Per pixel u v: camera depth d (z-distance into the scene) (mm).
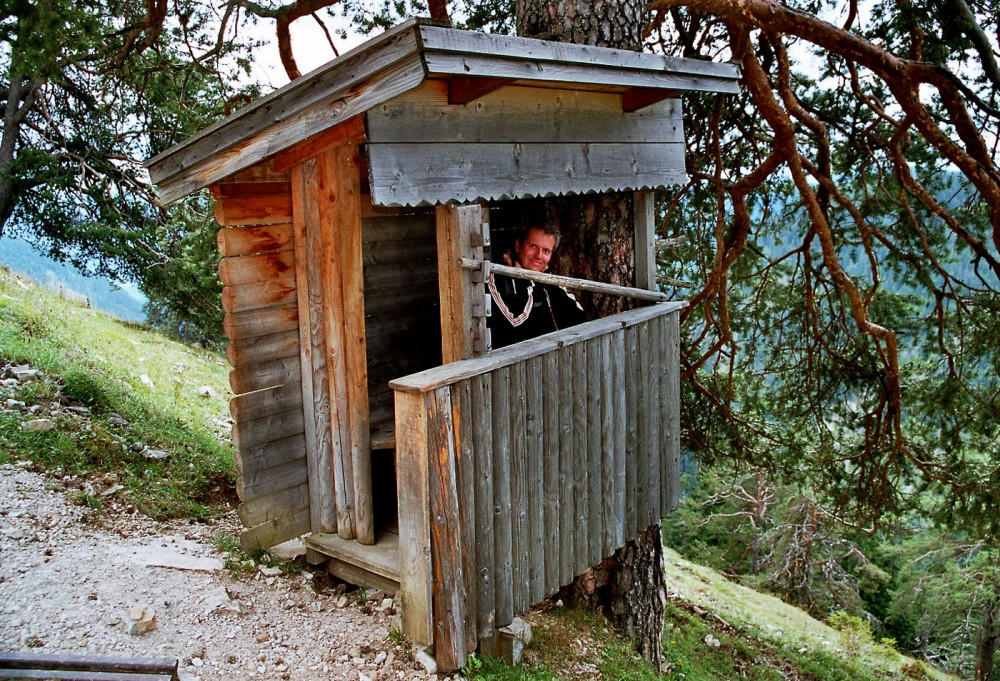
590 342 4074
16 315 8641
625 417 4438
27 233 15211
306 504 4219
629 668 4918
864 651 11070
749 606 12055
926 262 7629
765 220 8203
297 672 3369
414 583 3309
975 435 7773
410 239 5246
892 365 6746
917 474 8172
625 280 5113
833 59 7297
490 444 3439
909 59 6012
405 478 3230
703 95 7070
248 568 4191
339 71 3070
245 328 3814
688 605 9320
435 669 3402
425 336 5375
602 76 3684
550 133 3932
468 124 3504
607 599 5652
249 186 3760
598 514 4250
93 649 3230
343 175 3801
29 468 4988
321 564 4320
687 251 8164
